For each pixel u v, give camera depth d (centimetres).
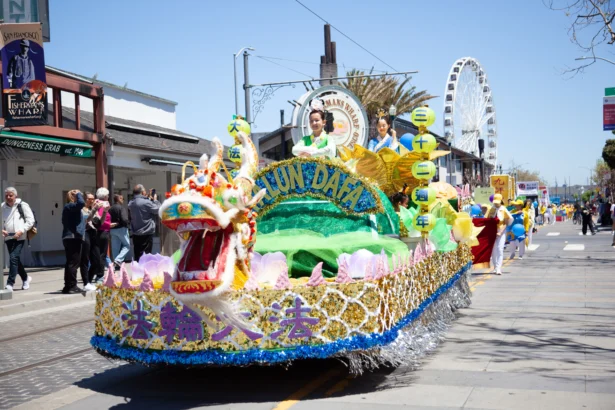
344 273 546
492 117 5522
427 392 557
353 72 3256
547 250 2469
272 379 610
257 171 705
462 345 757
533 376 609
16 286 1459
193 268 491
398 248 675
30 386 632
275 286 540
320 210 715
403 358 617
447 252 882
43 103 1514
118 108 2527
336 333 539
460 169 5209
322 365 661
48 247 2091
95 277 1442
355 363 564
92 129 1991
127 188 2455
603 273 1567
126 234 1472
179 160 2370
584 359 677
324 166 697
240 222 512
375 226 708
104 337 603
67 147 1812
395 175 850
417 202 738
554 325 879
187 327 542
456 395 548
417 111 775
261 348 534
